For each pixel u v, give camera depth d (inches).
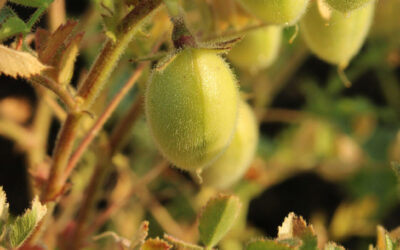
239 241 11.1
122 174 10.6
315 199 13.2
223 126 6.9
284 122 13.8
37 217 6.5
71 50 6.7
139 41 8.1
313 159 12.3
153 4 6.8
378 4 11.9
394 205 12.4
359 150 12.6
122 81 11.3
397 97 13.7
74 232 8.4
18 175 12.3
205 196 10.9
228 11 8.5
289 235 6.5
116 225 10.9
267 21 7.2
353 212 12.3
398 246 6.6
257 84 11.7
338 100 13.4
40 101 10.6
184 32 7.0
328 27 8.0
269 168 12.0
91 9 9.9
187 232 10.9
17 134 10.5
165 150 7.0
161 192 11.5
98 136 8.7
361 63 13.4
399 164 6.8
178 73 6.8
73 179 10.0
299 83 14.2
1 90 12.2
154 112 6.9
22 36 6.6
